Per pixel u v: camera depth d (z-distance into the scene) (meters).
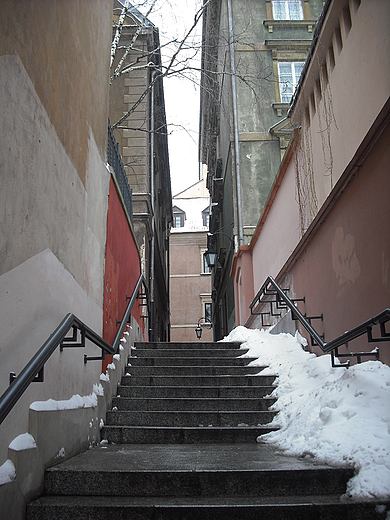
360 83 5.18
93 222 5.48
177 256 37.09
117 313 7.07
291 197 8.39
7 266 3.03
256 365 7.11
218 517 3.14
